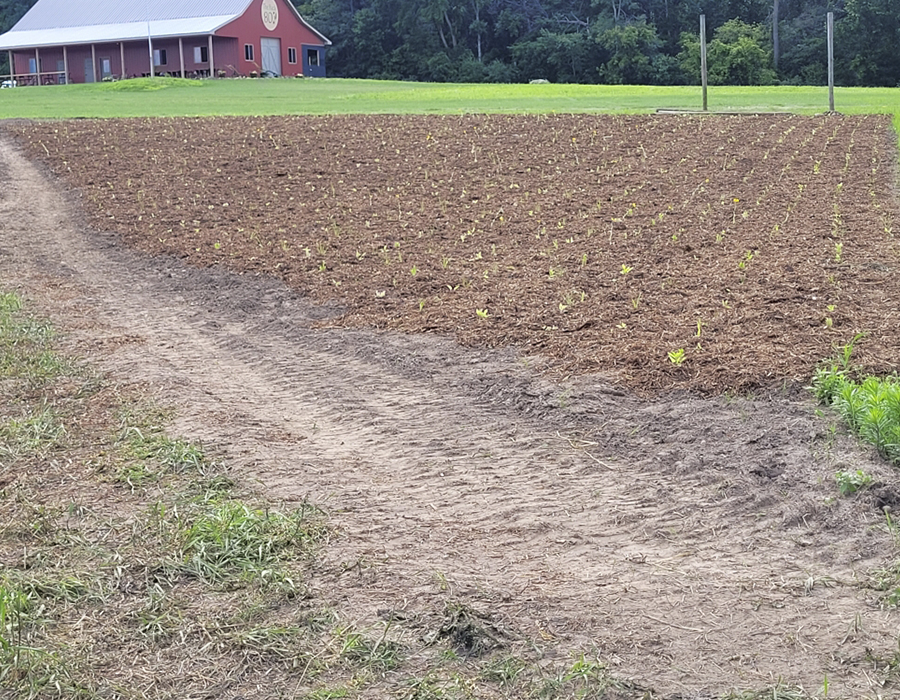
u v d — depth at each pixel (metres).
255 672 3.93
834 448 5.66
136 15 65.50
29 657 3.94
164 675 3.91
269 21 63.91
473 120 27.53
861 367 6.71
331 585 4.61
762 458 5.68
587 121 26.58
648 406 6.61
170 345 9.04
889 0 67.62
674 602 4.39
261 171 19.47
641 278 10.04
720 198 14.99
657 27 79.50
